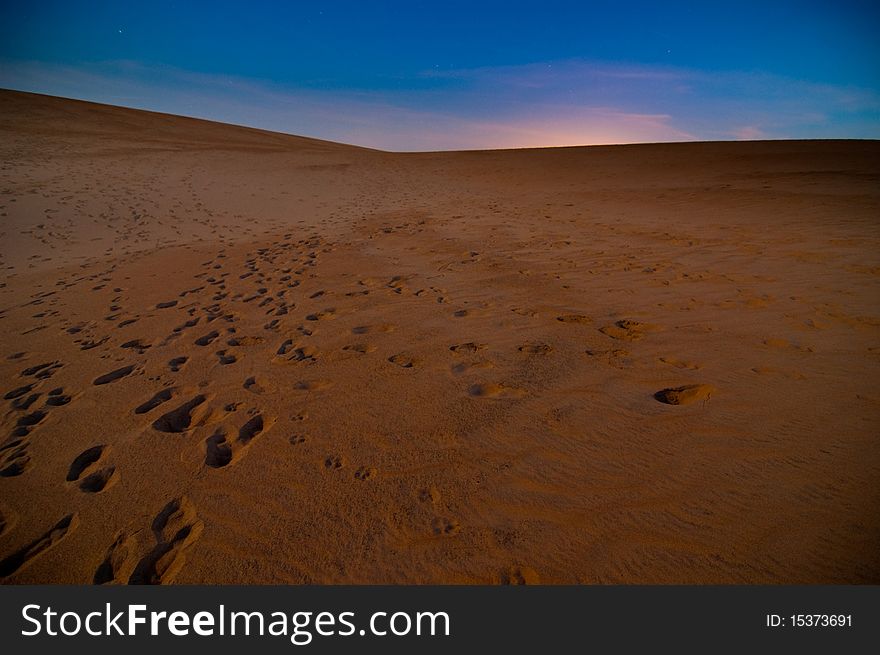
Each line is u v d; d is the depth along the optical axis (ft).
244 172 61.82
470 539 5.83
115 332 13.67
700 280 16.61
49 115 89.30
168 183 50.29
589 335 11.95
